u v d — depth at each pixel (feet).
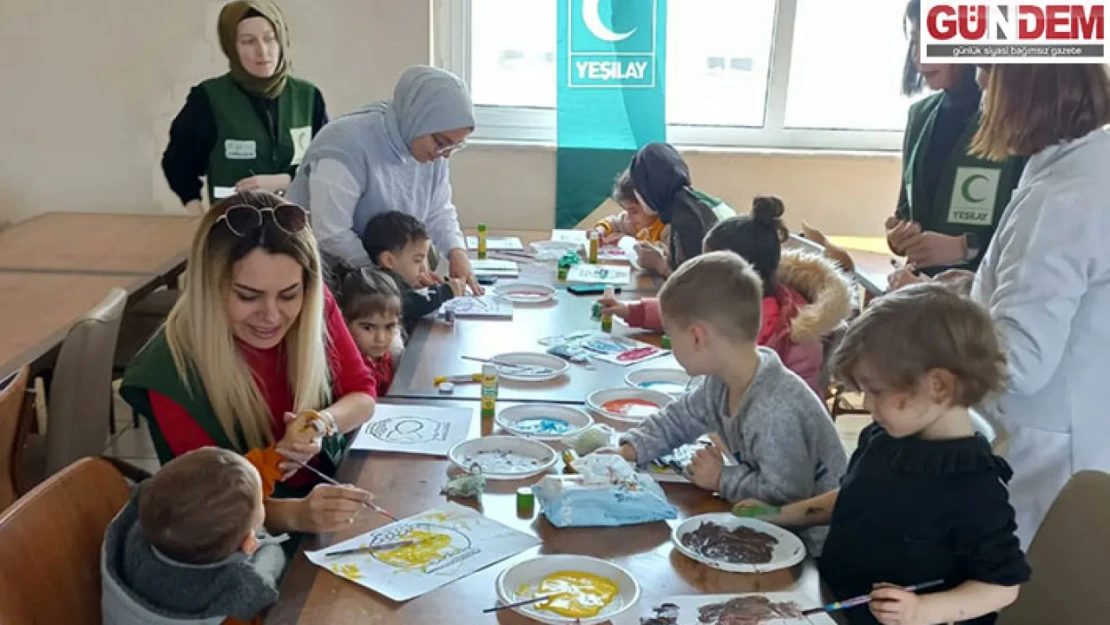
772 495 5.32
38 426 10.06
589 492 5.08
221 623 4.23
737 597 4.37
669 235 11.02
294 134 12.41
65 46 14.14
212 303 5.32
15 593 4.19
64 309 8.92
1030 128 5.74
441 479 5.57
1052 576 4.82
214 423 5.42
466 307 9.36
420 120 9.24
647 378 7.48
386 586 4.40
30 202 14.76
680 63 15.62
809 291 7.60
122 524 4.58
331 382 6.37
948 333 4.20
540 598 4.29
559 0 14.66
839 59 15.61
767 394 5.46
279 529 4.98
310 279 5.62
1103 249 5.58
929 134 9.07
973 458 4.31
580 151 15.17
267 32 11.80
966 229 8.83
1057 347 5.70
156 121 14.48
